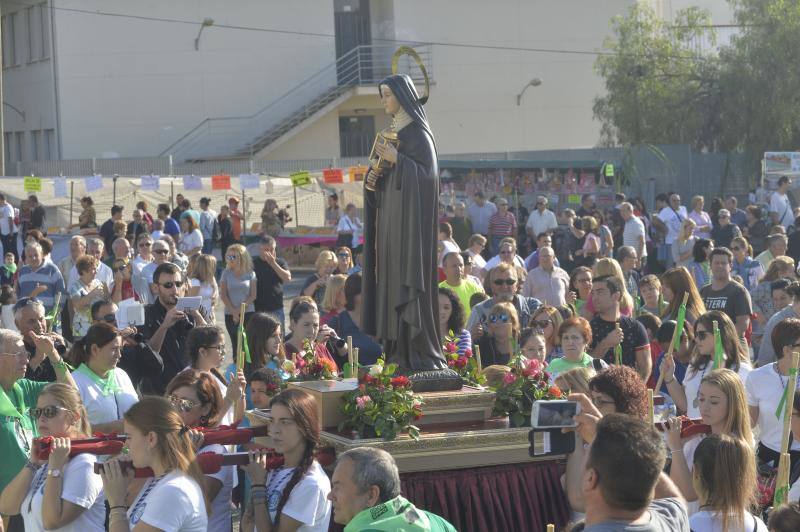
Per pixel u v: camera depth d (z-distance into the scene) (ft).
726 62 118.93
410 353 20.49
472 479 19.04
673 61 120.16
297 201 107.65
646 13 124.16
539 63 141.18
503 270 32.35
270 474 17.35
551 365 25.55
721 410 18.43
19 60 135.03
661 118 117.91
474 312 32.22
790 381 16.48
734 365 23.97
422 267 20.10
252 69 133.90
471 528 18.84
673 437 17.81
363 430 18.89
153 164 117.29
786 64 112.47
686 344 28.73
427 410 19.67
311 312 27.27
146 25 130.11
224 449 18.60
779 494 16.29
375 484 14.25
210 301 40.40
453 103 139.23
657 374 29.48
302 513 16.71
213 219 87.66
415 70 137.59
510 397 19.97
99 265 42.45
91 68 128.57
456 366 21.13
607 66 122.93
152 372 28.09
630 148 104.88
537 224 78.28
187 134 131.85
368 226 20.92
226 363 44.68
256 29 133.80
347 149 137.08
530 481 19.48
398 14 136.77
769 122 112.27
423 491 18.67
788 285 34.65
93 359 22.63
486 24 139.54
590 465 11.88
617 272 32.76
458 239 80.94
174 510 15.02
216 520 18.72
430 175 20.25
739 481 15.31
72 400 17.97
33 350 26.21
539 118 141.79
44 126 130.82
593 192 93.91
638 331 28.81
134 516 15.55
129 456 15.81
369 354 28.17
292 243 96.12
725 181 110.83
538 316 29.89
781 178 75.87
